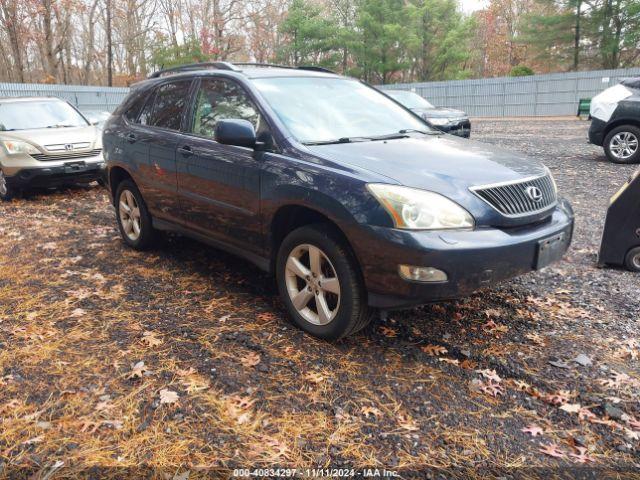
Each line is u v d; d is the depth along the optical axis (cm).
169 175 458
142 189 501
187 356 329
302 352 333
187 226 459
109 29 3419
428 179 309
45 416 271
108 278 468
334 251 323
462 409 278
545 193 349
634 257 461
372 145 366
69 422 266
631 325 366
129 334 359
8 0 3073
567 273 466
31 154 837
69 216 739
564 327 366
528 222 325
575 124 2078
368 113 431
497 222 309
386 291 303
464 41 4403
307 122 386
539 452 247
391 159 334
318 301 343
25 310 402
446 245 287
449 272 289
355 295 321
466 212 301
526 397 288
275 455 244
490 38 4900
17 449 248
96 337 355
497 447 250
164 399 282
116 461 240
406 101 1525
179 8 4141
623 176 888
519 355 330
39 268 501
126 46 4044
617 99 1007
